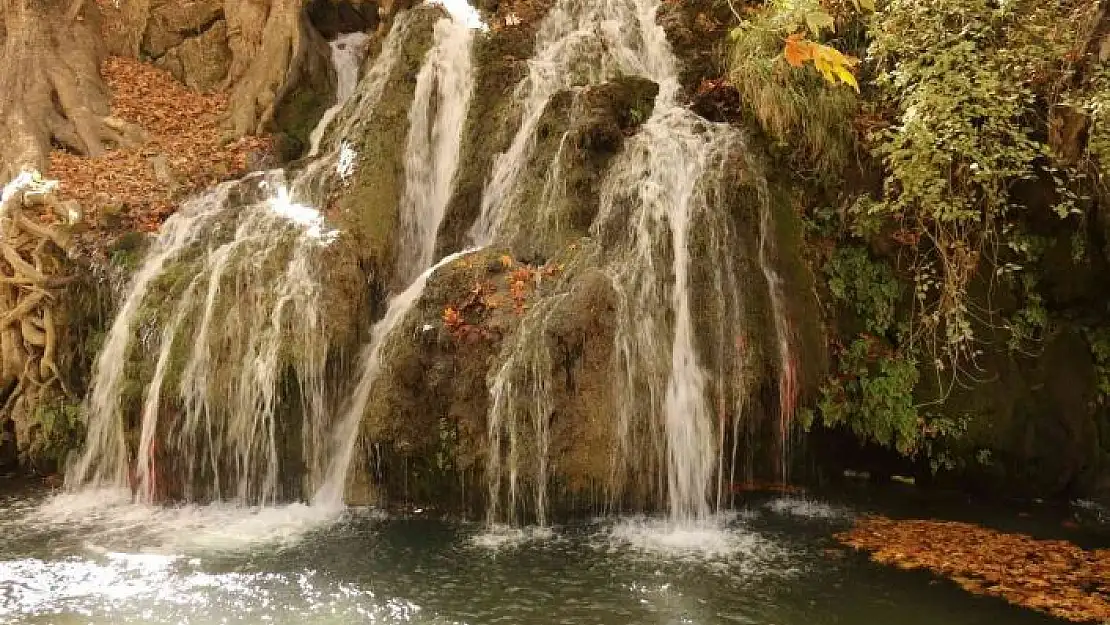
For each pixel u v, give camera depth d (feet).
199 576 17.12
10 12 36.45
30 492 24.14
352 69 38.40
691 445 20.89
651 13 31.14
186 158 33.88
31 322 26.81
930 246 23.63
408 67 30.73
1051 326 23.75
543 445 19.90
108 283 26.96
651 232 22.35
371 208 27.37
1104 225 22.54
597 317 20.59
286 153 33.86
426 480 21.18
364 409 21.93
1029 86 22.91
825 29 25.17
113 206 29.81
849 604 15.83
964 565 17.80
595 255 22.47
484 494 20.42
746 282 22.63
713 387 21.21
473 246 27.40
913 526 20.45
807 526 20.31
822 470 24.21
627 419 20.27
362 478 21.89
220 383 22.67
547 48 31.27
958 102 22.40
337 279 24.25
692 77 28.22
